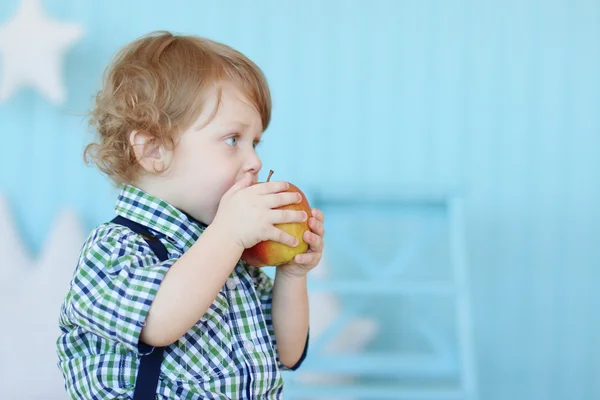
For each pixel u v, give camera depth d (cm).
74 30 235
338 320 224
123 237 103
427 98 253
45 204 251
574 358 251
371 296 248
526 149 253
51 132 252
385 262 249
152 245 104
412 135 253
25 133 252
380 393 203
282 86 254
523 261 252
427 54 253
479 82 253
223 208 100
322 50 254
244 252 106
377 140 253
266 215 100
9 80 234
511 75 253
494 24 254
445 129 253
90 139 250
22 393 224
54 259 233
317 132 254
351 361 218
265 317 119
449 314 249
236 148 110
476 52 254
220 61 112
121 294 95
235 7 254
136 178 112
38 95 251
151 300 94
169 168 108
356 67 254
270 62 254
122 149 111
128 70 113
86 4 252
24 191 251
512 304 252
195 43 116
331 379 235
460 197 212
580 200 252
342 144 254
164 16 254
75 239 236
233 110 109
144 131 108
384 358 218
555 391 251
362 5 254
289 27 254
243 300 109
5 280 233
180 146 108
